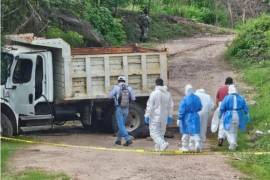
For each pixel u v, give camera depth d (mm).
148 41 57281
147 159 20250
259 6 76500
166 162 19734
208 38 59906
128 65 26641
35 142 23891
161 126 22406
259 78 35062
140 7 64000
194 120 21844
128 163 19422
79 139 25547
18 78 25578
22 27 33625
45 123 26469
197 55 46812
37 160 19719
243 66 40750
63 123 27719
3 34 26250
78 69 26016
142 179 17266
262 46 43469
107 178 17297
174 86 35812
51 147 22703
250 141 24109
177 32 62344
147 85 26812
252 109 28156
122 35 50594
